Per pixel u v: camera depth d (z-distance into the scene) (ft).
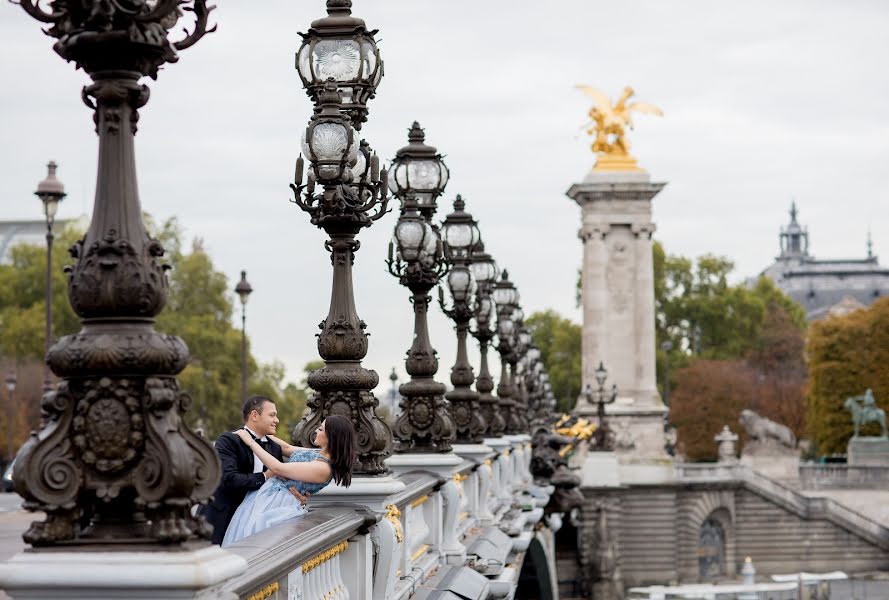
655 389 404.98
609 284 410.93
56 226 298.35
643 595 346.95
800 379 586.86
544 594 150.51
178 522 22.06
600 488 347.77
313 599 33.91
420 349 61.00
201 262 304.71
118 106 22.56
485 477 84.02
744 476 361.51
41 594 21.76
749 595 326.65
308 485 40.16
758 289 655.76
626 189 408.67
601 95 417.28
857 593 337.52
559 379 594.24
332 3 44.68
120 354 21.68
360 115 44.37
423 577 53.83
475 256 101.50
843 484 394.52
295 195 43.73
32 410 268.41
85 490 21.84
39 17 22.62
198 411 280.31
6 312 295.69
